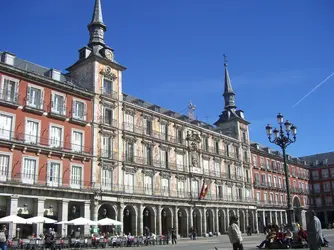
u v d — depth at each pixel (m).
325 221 99.44
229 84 83.19
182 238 55.62
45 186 38.19
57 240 32.84
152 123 56.06
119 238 37.78
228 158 71.44
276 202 85.44
